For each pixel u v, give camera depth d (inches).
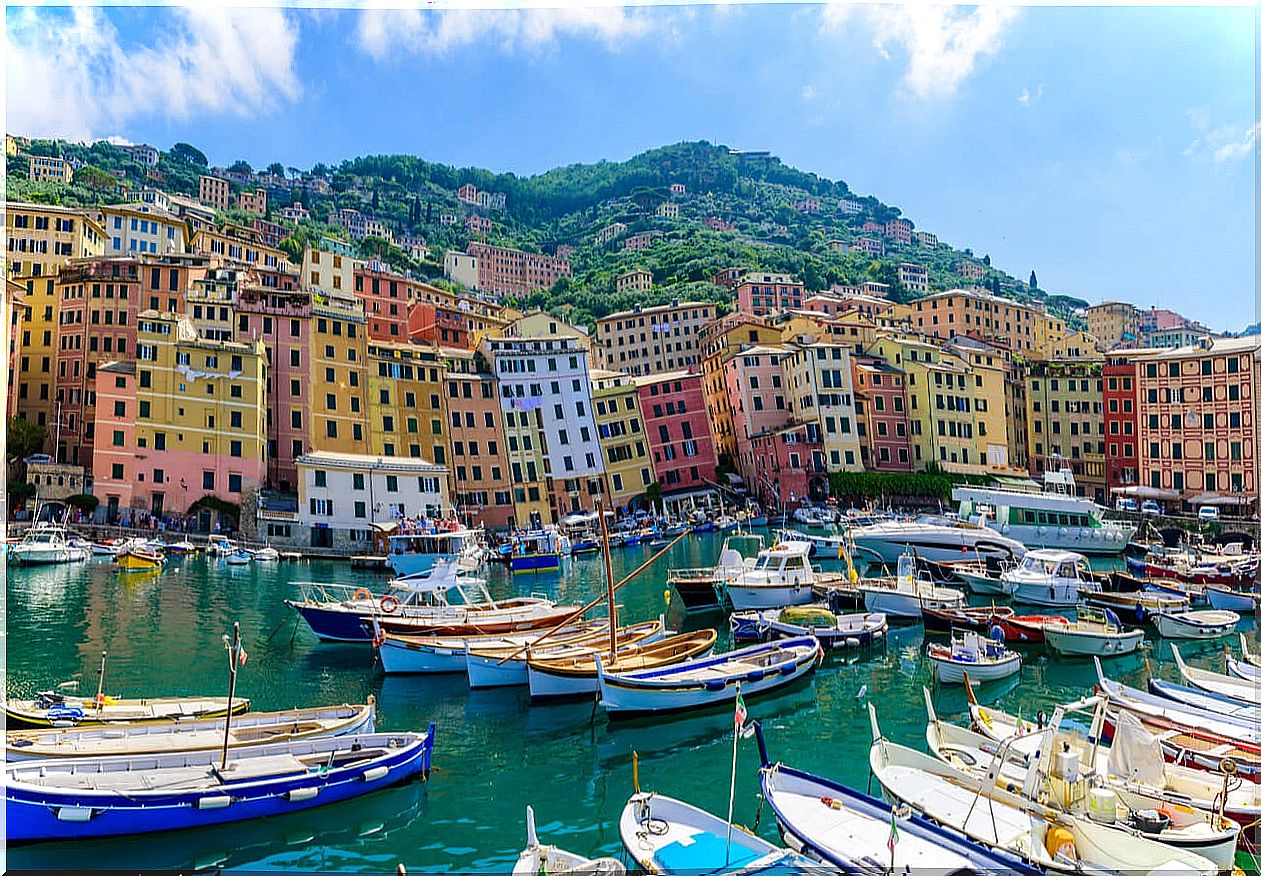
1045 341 4899.1
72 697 1070.4
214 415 2960.1
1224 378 3189.0
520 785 863.7
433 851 720.3
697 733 1021.2
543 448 3720.5
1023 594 1777.8
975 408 4168.3
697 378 4133.9
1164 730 919.7
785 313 5285.4
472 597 2094.0
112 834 708.0
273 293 3262.8
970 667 1216.2
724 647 1499.8
